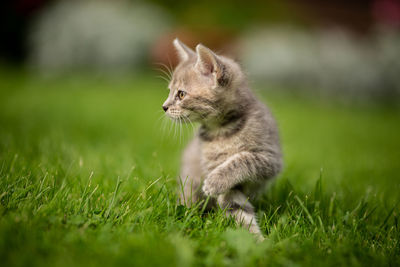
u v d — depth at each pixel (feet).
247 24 48.16
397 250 7.61
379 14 46.65
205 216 8.99
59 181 9.66
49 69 40.45
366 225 8.81
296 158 16.28
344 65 39.88
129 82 38.01
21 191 8.05
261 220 9.00
